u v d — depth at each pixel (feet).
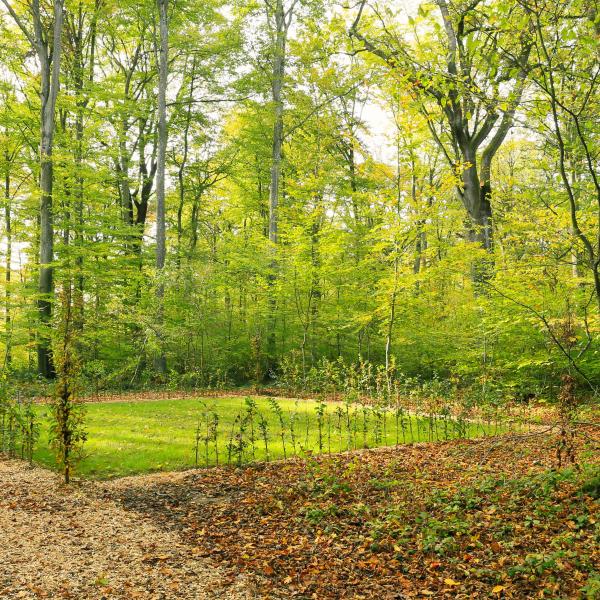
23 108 75.31
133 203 100.42
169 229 97.86
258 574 16.16
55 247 66.44
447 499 21.49
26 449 30.45
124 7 72.54
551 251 27.30
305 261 64.18
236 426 38.22
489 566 15.89
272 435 35.65
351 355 72.64
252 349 65.46
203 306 68.85
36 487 23.84
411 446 32.60
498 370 50.60
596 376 48.01
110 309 66.85
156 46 77.46
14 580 14.78
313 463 26.84
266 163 82.69
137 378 67.97
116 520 20.18
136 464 27.81
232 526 19.94
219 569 16.39
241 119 88.53
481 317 54.03
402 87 20.65
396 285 49.03
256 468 27.50
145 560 16.74
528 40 16.65
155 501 22.57
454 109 55.31
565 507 19.25
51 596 14.06
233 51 74.23
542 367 48.52
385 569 16.35
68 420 25.67
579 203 32.30
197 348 71.46
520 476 23.34
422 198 49.80
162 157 71.67
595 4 16.10
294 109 81.35
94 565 16.15
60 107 72.08
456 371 55.11
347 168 85.40
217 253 82.48
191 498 23.02
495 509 19.81
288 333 71.97
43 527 18.99
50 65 72.18
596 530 16.69
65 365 25.48
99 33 78.74
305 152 79.30
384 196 48.57
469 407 40.32
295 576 16.05
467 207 61.52
